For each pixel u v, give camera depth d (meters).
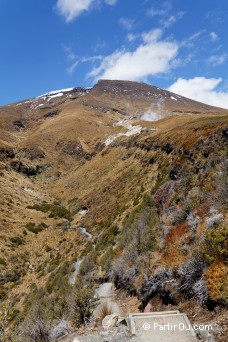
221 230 12.59
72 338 10.72
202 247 12.95
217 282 11.27
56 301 25.67
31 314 25.14
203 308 11.57
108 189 83.56
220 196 17.88
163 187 37.69
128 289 19.75
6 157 135.75
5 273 52.62
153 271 16.72
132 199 57.97
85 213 82.88
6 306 9.38
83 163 146.88
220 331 8.97
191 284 12.94
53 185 132.12
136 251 22.14
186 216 20.19
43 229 75.88
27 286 47.69
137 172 75.50
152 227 25.88
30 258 60.84
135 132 129.88
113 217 55.91
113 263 26.64
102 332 10.12
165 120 131.75
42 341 12.65
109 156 118.38
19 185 112.94
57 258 55.38
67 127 190.38
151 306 15.02
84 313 14.45
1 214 78.19
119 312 17.33
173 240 17.94
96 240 51.34
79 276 35.78
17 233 70.69
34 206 93.00
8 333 9.38
